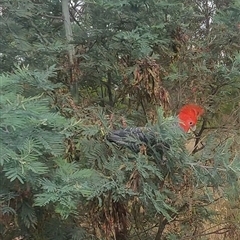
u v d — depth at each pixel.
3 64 1.81
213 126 2.22
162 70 1.88
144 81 1.77
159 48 1.95
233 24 1.99
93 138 1.68
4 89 1.26
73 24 2.11
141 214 2.02
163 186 1.71
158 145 1.58
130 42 1.77
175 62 2.01
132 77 1.87
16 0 1.75
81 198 1.58
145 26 1.81
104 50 1.90
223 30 2.02
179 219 2.12
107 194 1.61
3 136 1.19
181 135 1.51
